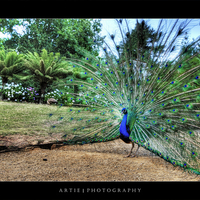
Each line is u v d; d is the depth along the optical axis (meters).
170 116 3.79
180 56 3.78
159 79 4.04
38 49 12.88
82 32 9.82
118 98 4.40
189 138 3.51
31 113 6.20
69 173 2.92
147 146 3.59
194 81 3.67
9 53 9.84
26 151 3.74
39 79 9.88
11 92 9.02
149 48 4.19
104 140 4.05
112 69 4.67
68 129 4.30
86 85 4.72
